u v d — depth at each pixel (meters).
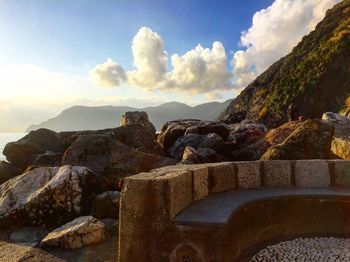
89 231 5.90
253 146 13.44
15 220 7.22
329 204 5.70
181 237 4.11
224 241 3.99
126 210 4.32
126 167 10.43
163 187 4.25
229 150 14.19
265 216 5.51
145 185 4.29
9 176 11.99
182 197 4.66
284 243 5.31
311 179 6.45
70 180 7.52
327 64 79.62
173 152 14.16
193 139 14.23
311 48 99.56
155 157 11.03
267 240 5.47
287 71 99.44
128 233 4.29
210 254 4.00
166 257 4.14
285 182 6.50
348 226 5.63
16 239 6.48
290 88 83.31
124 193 4.36
